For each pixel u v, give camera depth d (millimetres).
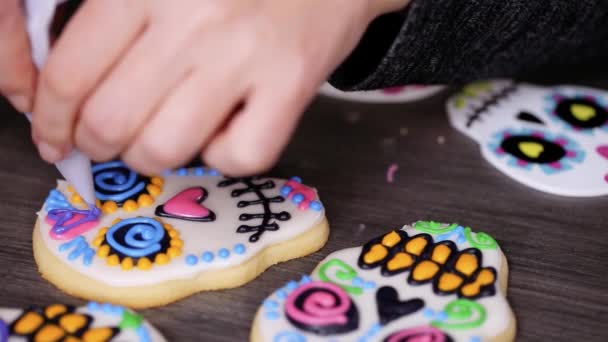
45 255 388
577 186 437
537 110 486
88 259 381
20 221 413
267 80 336
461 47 429
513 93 500
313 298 370
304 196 414
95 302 370
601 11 461
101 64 336
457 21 414
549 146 461
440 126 483
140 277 377
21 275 388
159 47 330
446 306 370
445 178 445
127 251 384
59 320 360
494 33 434
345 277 382
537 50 467
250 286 389
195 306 380
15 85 353
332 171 448
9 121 473
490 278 380
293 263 400
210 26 330
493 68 464
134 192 413
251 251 389
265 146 338
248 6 334
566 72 529
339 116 490
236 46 332
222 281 385
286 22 338
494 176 448
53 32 359
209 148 347
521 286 390
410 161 456
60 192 416
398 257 388
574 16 455
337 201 429
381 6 383
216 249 389
